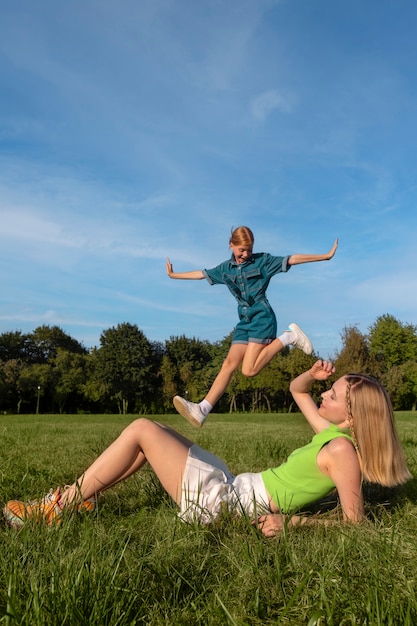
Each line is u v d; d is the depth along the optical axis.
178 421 23.22
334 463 3.08
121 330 62.75
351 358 49.06
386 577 2.23
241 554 2.57
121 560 2.46
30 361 74.19
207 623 2.05
